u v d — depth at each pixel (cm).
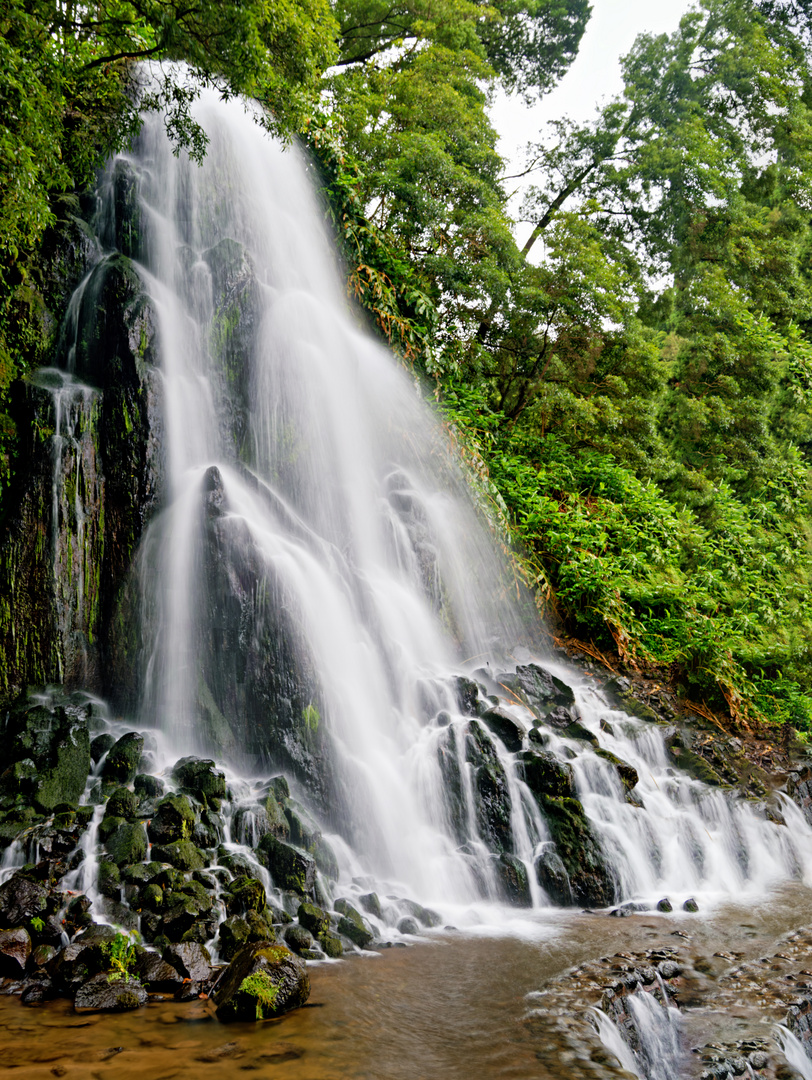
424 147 1812
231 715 960
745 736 1507
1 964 594
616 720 1284
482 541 1537
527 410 2111
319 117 1562
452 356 1864
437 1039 537
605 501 1905
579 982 647
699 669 1566
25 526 954
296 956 601
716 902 958
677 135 2469
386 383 1548
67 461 989
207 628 987
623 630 1552
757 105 2738
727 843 1118
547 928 812
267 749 940
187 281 1248
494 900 898
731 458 2480
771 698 1725
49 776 784
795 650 1875
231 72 1033
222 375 1229
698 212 2477
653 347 2180
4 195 873
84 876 688
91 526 1005
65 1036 515
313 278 1530
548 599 1580
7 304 1052
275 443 1267
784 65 2797
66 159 1136
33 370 1062
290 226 1501
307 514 1268
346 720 1002
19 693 920
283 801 845
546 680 1288
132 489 1035
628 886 959
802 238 3044
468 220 1877
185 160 1330
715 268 2520
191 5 956
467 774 986
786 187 3002
